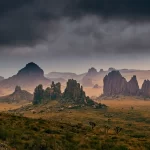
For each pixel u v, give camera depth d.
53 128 74.75
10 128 60.78
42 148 45.09
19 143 43.78
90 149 56.59
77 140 60.97
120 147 62.00
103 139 68.06
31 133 58.62
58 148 48.62
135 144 68.88
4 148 36.44
